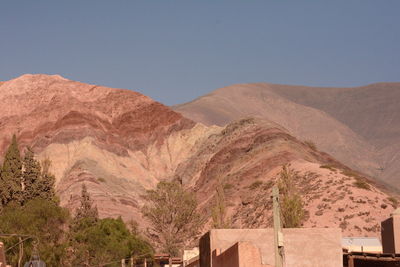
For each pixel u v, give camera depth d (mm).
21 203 93250
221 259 31094
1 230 69562
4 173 96812
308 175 134125
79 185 165500
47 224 76000
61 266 73125
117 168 185000
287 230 31688
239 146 174125
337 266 31438
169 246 111000
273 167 149750
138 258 81312
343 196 118438
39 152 191250
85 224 87938
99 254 76438
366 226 108750
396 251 42344
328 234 31656
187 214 116188
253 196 137250
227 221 95188
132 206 162750
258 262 28312
